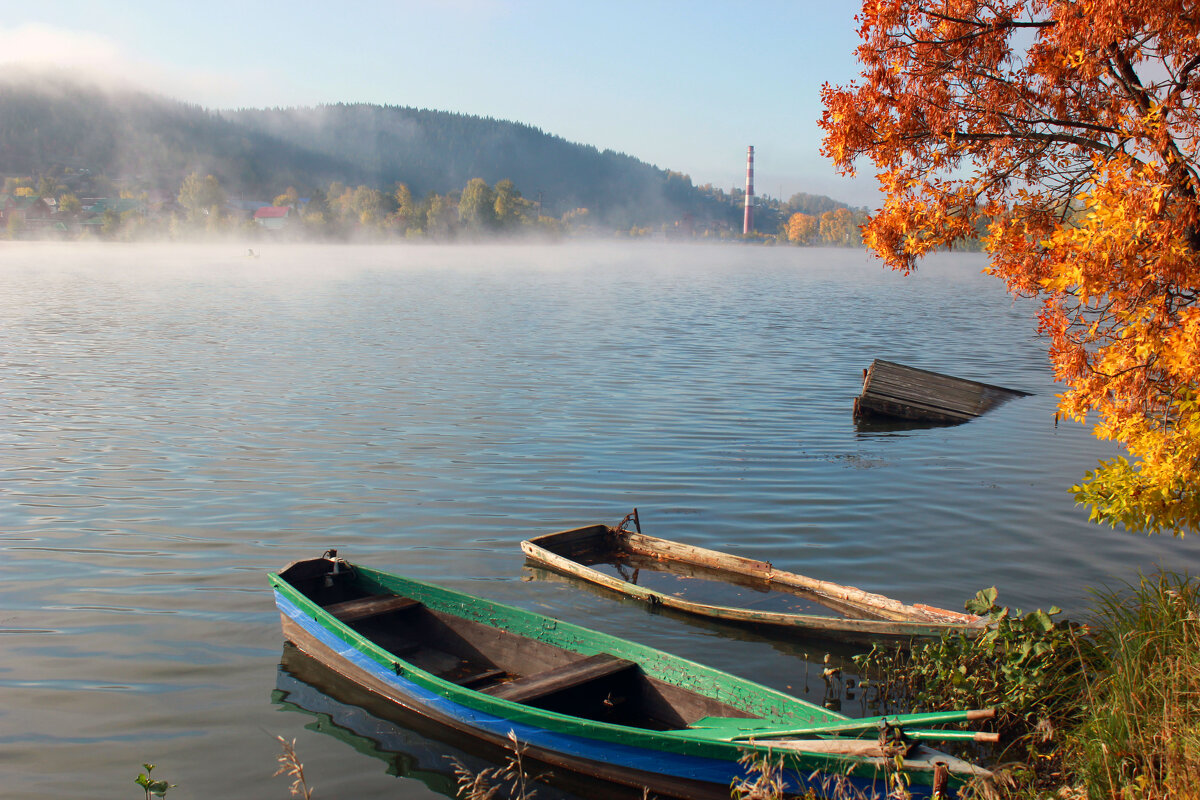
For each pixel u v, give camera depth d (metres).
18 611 11.99
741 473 19.34
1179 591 8.52
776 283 98.06
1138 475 7.98
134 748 8.84
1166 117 7.87
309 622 10.68
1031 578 13.55
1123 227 7.27
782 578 12.80
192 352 36.22
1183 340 7.23
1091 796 6.64
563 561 13.48
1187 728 6.52
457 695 8.92
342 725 9.32
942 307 67.56
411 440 21.78
